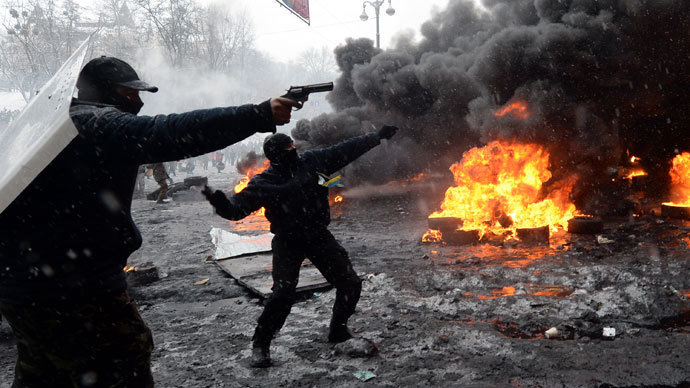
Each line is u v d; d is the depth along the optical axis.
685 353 3.49
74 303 1.55
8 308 1.56
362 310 4.76
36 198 1.44
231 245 7.95
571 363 3.41
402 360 3.58
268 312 3.55
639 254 6.32
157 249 8.37
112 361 1.65
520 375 3.27
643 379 3.13
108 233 1.57
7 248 1.51
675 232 7.61
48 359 1.59
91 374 1.62
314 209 3.47
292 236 3.48
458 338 3.93
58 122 1.22
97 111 1.45
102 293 1.59
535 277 5.52
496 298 4.90
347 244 8.08
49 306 1.54
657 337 3.83
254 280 5.86
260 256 7.18
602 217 9.52
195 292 5.73
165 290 5.82
